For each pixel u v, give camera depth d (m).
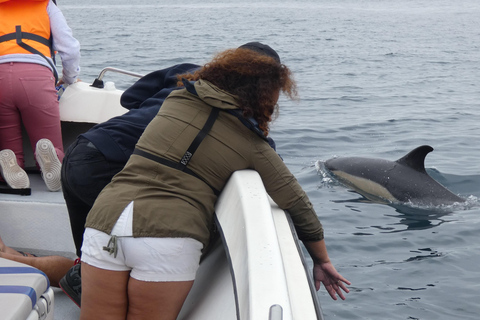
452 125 11.62
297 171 8.30
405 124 11.62
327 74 20.95
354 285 4.75
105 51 25.09
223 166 2.22
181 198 2.14
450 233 6.02
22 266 2.23
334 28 48.84
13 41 3.72
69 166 2.72
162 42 30.91
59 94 4.65
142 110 2.87
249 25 49.66
